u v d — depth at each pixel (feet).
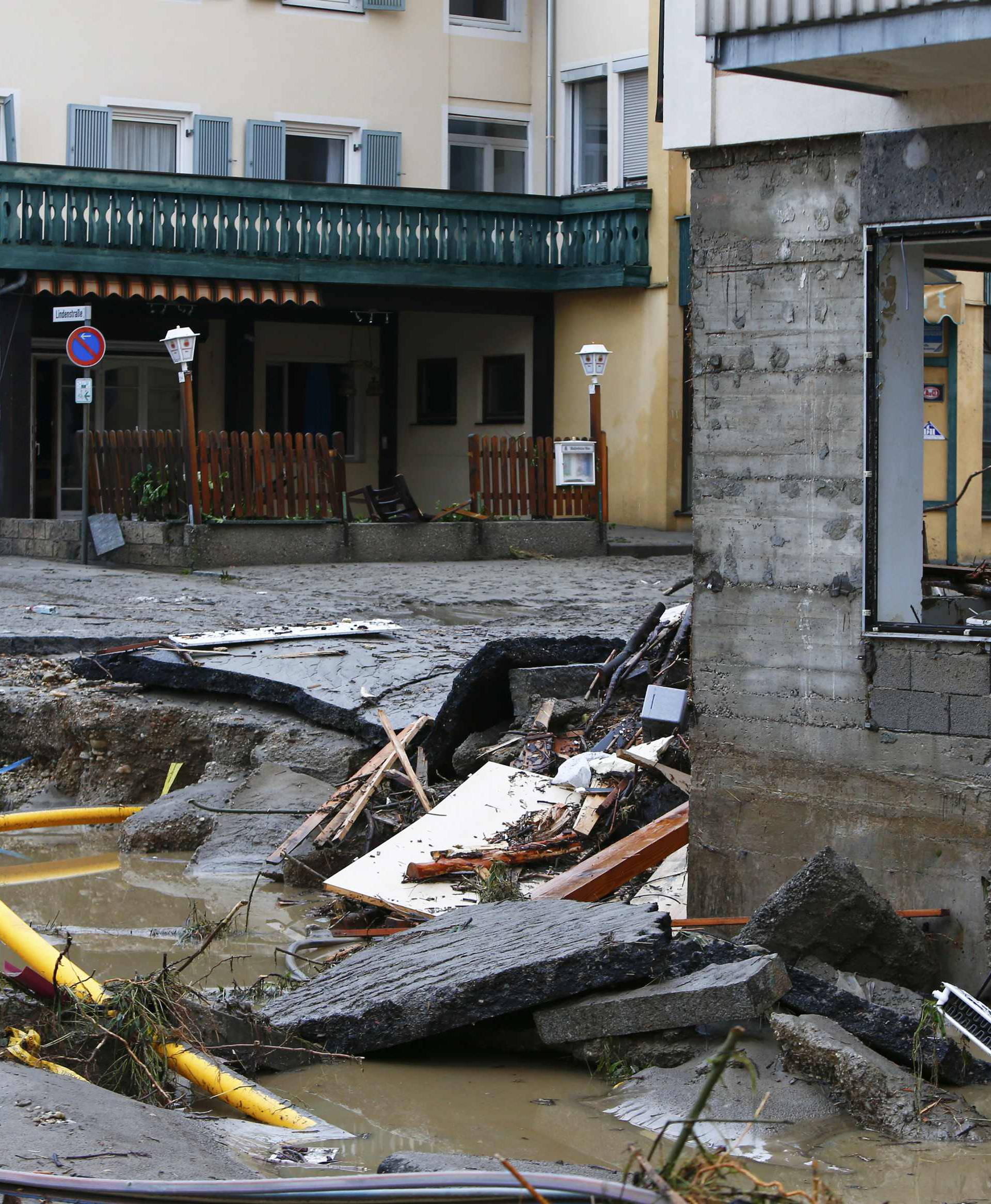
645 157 86.17
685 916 23.94
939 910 21.29
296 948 25.27
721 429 22.95
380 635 43.83
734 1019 18.25
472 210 85.51
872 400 21.72
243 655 39.52
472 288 86.22
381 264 83.92
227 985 23.53
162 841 32.91
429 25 90.79
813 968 20.27
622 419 87.04
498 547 72.84
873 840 21.88
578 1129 17.51
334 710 35.06
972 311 71.87
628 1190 10.84
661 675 32.91
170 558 65.62
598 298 87.66
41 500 87.66
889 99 21.18
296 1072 19.35
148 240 79.30
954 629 21.18
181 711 37.04
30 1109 15.24
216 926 26.18
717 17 19.85
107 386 88.48
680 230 84.23
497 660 33.45
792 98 21.94
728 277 22.76
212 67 86.33
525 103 93.40
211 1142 16.08
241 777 35.24
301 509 69.26
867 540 21.79
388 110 90.27
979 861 21.01
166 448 67.56
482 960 19.98
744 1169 12.59
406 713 34.94
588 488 76.07
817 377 22.09
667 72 22.98
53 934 26.61
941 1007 19.51
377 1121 17.74
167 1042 18.65
